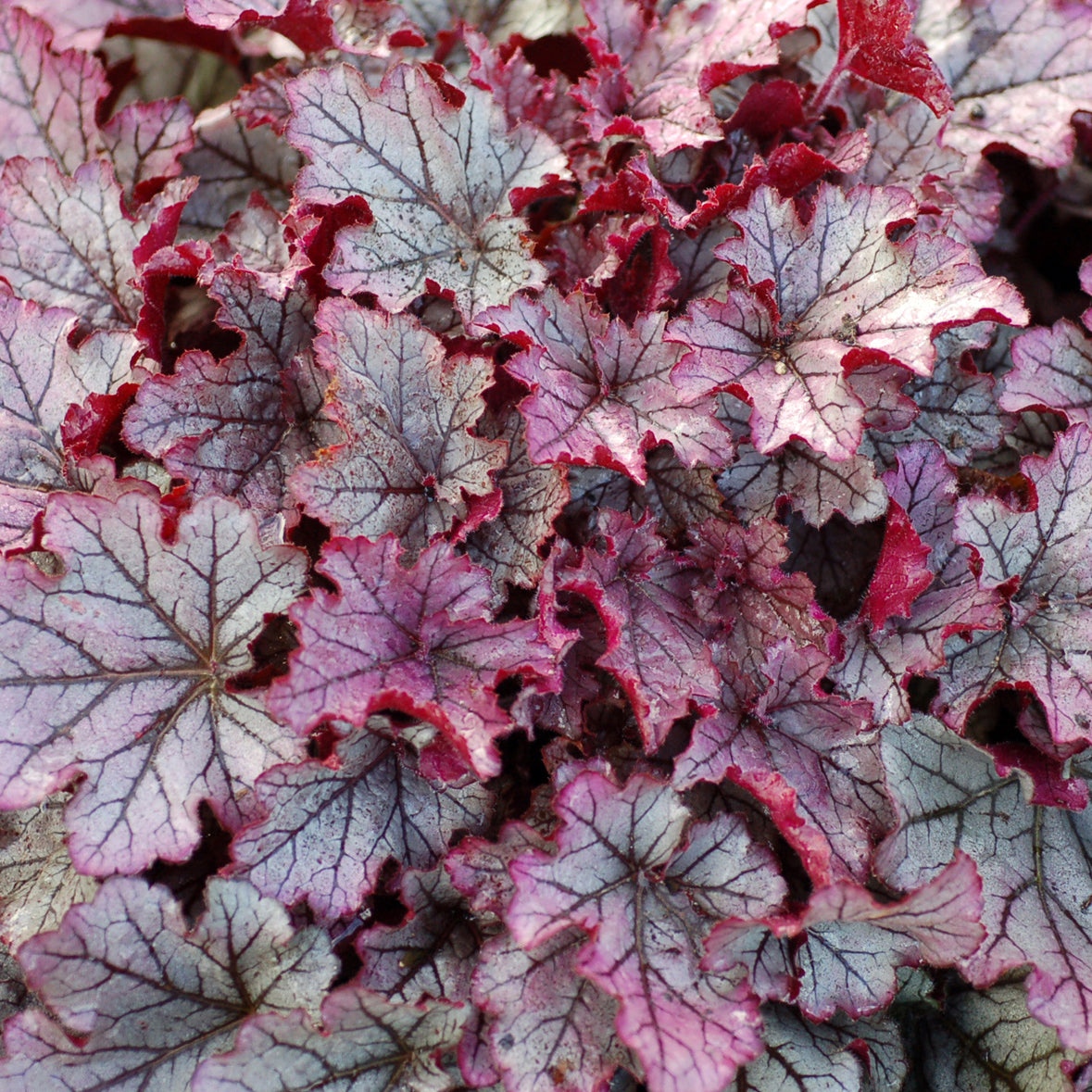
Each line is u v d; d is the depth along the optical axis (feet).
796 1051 1.01
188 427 1.08
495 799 1.04
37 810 1.11
